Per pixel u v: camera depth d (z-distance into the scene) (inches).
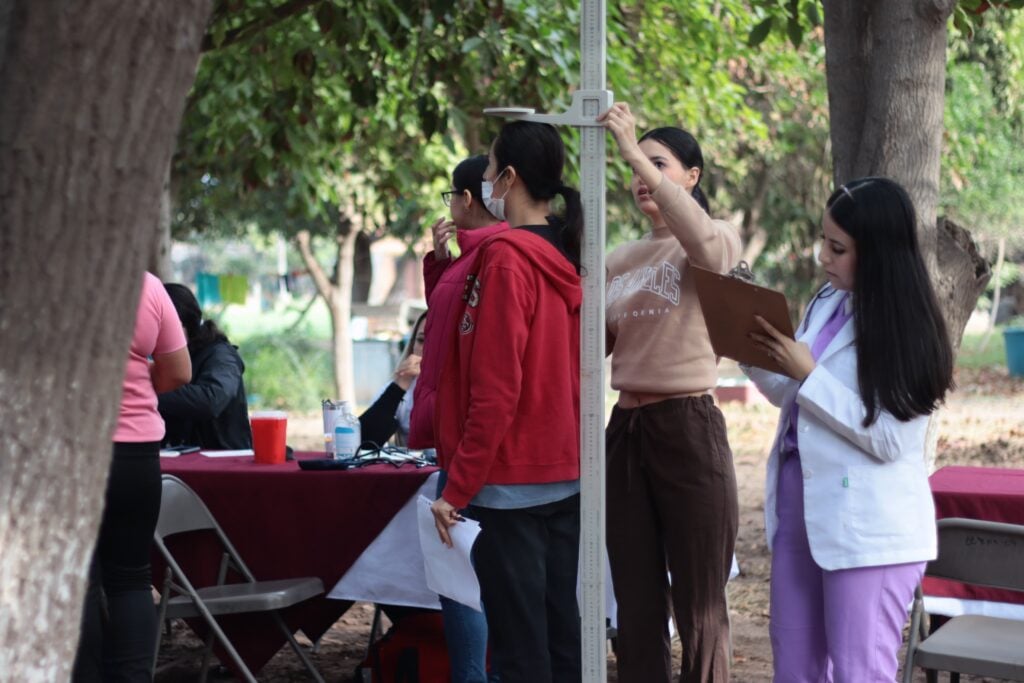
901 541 139.6
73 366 85.4
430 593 213.5
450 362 159.6
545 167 158.9
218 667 251.9
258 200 877.2
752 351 145.3
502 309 150.2
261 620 225.5
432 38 342.3
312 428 767.7
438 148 560.4
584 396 141.4
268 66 407.5
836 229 140.7
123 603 180.1
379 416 239.5
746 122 624.4
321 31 323.0
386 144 561.3
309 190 538.0
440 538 158.1
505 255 151.8
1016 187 859.4
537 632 156.4
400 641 216.4
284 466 229.3
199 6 86.0
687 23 502.3
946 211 889.5
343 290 848.9
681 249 174.1
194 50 86.4
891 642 142.1
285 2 348.8
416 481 215.2
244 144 506.6
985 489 206.5
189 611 205.2
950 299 253.3
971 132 726.5
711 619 171.9
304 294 2170.3
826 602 143.1
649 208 177.9
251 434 255.1
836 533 139.9
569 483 158.7
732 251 166.7
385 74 383.9
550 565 161.0
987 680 238.1
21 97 82.5
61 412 85.3
